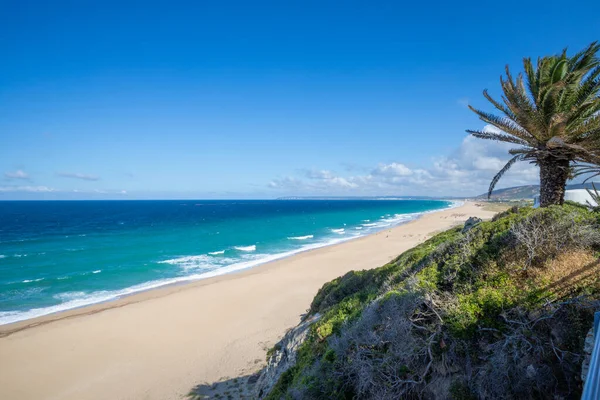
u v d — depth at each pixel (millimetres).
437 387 6227
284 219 107438
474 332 6477
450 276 8109
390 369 6762
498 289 7133
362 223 89125
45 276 33406
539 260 7559
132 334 19547
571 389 5195
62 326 20766
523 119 11000
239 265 37938
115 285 30312
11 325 21141
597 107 10867
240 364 15688
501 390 5543
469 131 12883
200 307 23719
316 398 7375
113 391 14297
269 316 21531
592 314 5691
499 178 12297
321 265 35688
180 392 13852
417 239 49469
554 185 11352
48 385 14875
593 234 7418
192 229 77062
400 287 8711
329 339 9242
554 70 11008
